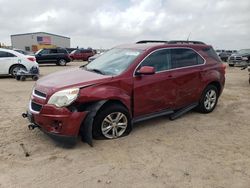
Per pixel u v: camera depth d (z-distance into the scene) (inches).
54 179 140.6
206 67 254.1
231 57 992.9
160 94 214.4
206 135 205.8
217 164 159.5
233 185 138.0
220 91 275.7
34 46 2596.0
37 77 513.3
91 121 174.7
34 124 182.2
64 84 176.4
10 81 485.1
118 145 182.1
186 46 242.2
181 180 141.4
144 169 151.8
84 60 1409.9
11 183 136.3
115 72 198.4
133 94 196.9
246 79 570.9
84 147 178.1
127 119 195.5
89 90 174.9
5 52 521.7
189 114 261.1
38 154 167.5
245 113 271.1
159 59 216.8
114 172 148.3
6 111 260.4
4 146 177.6
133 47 225.9
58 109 167.3
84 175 144.8
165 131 211.6
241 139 199.5
